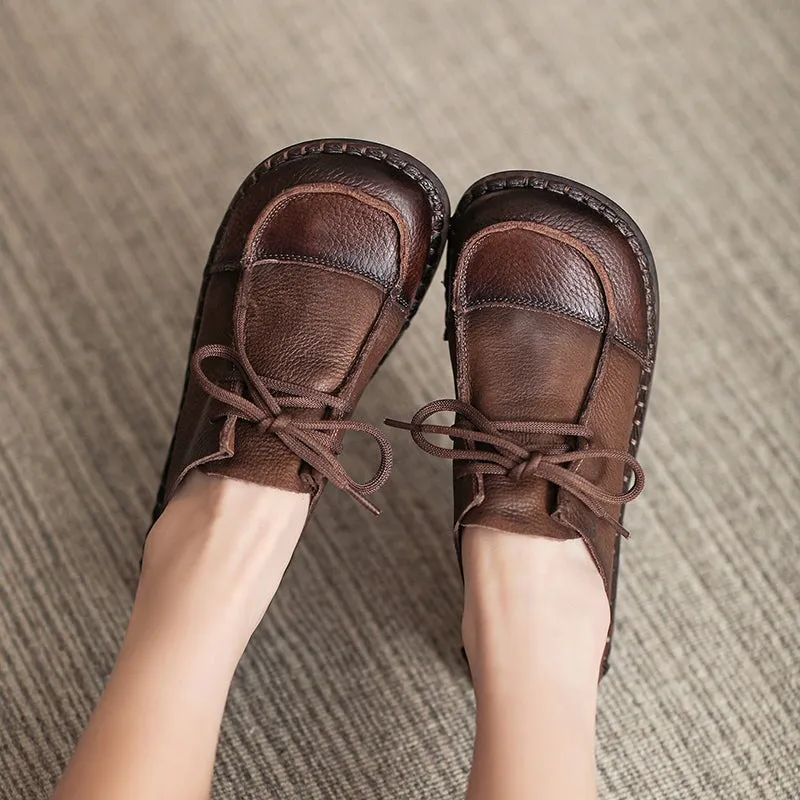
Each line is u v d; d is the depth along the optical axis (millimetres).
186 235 880
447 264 820
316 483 768
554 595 770
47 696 845
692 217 880
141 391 868
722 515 861
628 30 898
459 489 786
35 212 880
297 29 898
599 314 802
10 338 870
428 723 849
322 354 787
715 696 852
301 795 841
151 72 894
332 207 793
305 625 855
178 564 755
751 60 895
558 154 885
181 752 723
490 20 898
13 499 858
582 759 741
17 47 895
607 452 771
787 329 872
